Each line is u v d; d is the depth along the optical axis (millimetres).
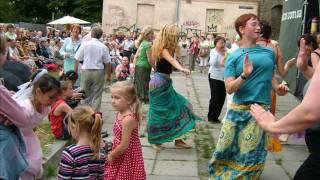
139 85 10695
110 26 37281
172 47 7570
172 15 37125
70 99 8602
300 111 2609
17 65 6094
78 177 4211
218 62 10266
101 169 4426
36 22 52719
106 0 37219
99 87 10281
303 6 12523
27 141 4547
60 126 8125
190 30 37031
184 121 7867
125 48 25062
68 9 50781
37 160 4574
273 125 2734
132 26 37188
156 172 7000
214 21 37188
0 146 4062
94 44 10117
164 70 7672
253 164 5395
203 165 7398
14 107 4129
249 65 5152
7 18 51750
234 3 37188
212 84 10391
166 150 8086
